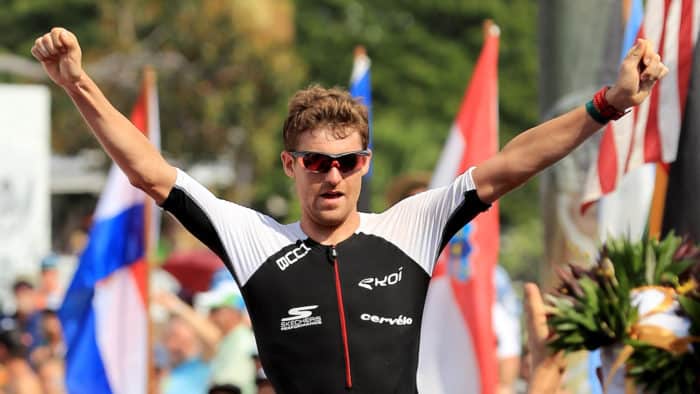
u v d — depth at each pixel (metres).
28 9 60.59
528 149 6.94
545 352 7.36
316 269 7.09
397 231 7.22
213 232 7.24
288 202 59.12
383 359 6.98
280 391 7.05
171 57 55.47
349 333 6.99
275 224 7.30
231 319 15.66
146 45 55.66
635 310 7.10
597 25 11.16
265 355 7.10
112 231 15.55
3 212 24.83
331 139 7.01
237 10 55.69
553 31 11.32
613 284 7.27
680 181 9.65
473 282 12.80
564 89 11.27
